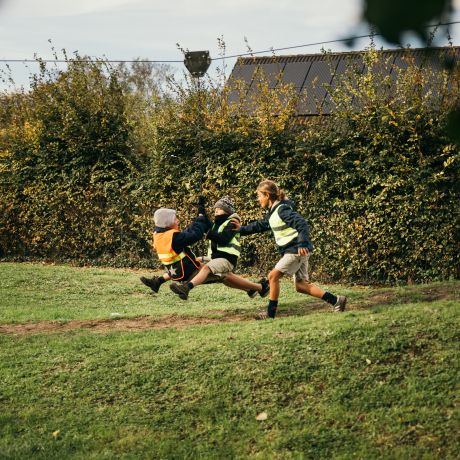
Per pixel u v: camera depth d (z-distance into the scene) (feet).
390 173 43.16
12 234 59.57
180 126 51.21
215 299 39.83
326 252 45.37
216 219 29.32
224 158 49.21
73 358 26.21
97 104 56.49
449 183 41.63
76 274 49.24
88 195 55.47
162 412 21.68
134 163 55.57
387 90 44.88
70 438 20.81
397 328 24.22
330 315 27.73
